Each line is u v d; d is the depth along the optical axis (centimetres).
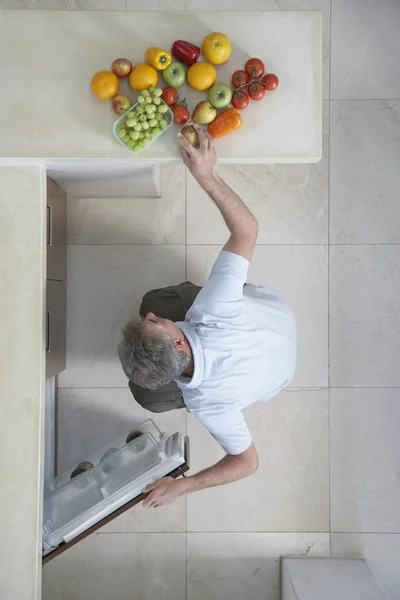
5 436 162
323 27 238
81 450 235
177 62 144
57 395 235
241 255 148
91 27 146
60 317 215
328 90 239
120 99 142
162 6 236
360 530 238
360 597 209
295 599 209
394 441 239
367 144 239
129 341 141
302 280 238
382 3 238
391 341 239
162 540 237
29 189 158
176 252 237
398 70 239
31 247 159
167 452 176
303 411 238
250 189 238
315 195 238
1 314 160
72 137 147
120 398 236
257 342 158
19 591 163
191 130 142
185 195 236
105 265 236
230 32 147
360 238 238
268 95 147
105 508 172
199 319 151
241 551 238
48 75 146
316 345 238
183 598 237
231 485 238
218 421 153
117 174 179
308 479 238
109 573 237
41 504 166
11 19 145
